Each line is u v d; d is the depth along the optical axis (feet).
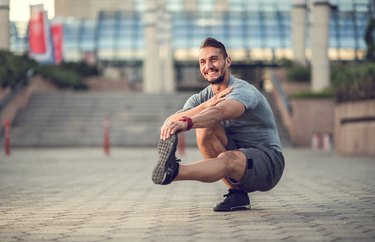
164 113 126.00
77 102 127.34
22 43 210.18
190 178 21.97
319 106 108.17
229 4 308.60
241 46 222.69
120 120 122.93
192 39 226.58
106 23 234.79
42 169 55.67
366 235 18.86
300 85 125.08
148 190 35.47
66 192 34.86
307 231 19.62
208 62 23.44
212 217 22.98
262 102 23.57
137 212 25.11
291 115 110.11
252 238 18.48
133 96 130.41
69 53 228.02
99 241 18.49
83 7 311.27
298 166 56.70
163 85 191.21
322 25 108.78
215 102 22.65
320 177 43.73
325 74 109.50
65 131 116.57
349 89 75.92
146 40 160.15
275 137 24.14
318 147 102.42
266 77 226.99
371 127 71.05
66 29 233.14
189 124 21.13
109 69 220.02
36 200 30.78
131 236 19.21
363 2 235.61
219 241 18.07
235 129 23.82
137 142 113.09
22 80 120.16
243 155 22.93
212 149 23.45
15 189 37.06
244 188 23.85
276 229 20.06
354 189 34.24
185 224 21.40
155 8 159.94
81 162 66.39
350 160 65.41
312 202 27.86
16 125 117.80
